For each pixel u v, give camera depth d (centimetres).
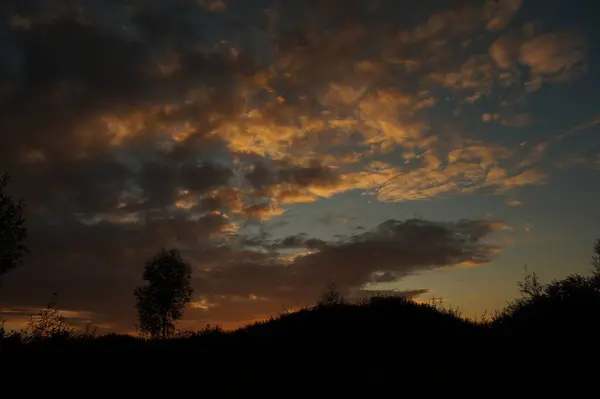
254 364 1447
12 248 1958
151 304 3922
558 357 1274
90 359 1441
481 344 1523
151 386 1253
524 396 1105
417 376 1266
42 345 1534
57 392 1180
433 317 1916
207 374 1356
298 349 1590
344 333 1728
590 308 1513
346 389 1205
